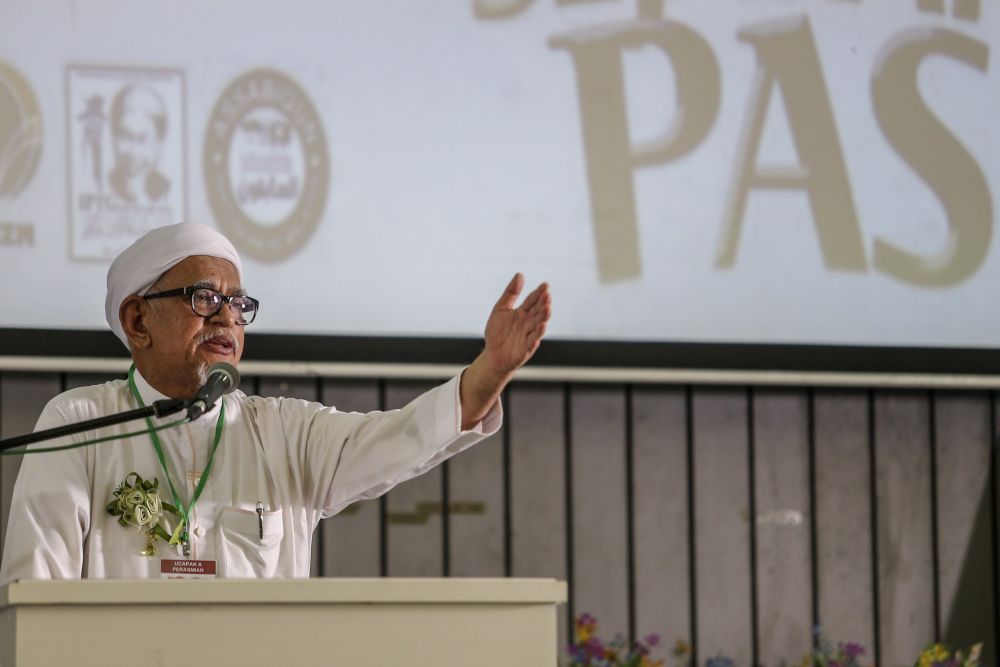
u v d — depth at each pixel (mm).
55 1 9930
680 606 10414
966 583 10758
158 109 10023
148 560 6059
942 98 11102
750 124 10805
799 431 10680
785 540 10570
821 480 10648
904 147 10992
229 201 10047
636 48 10734
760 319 10648
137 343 6445
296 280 10070
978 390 10945
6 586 4242
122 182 9906
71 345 9648
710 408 10594
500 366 5738
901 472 10758
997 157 11133
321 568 10047
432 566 10172
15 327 9594
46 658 4180
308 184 10172
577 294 10438
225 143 10086
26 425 9672
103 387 6492
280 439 6512
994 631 10758
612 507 10406
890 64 11055
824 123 10891
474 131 10453
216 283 6438
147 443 6305
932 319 10859
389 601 4344
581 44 10656
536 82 10570
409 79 10414
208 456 6391
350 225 10203
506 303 5777
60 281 9742
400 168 10328
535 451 10352
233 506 6270
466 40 10516
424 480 10219
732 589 10484
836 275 10773
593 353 10297
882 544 10680
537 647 4418
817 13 10992
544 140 10531
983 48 11211
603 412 10461
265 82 10188
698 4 10852
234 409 6527
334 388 10102
